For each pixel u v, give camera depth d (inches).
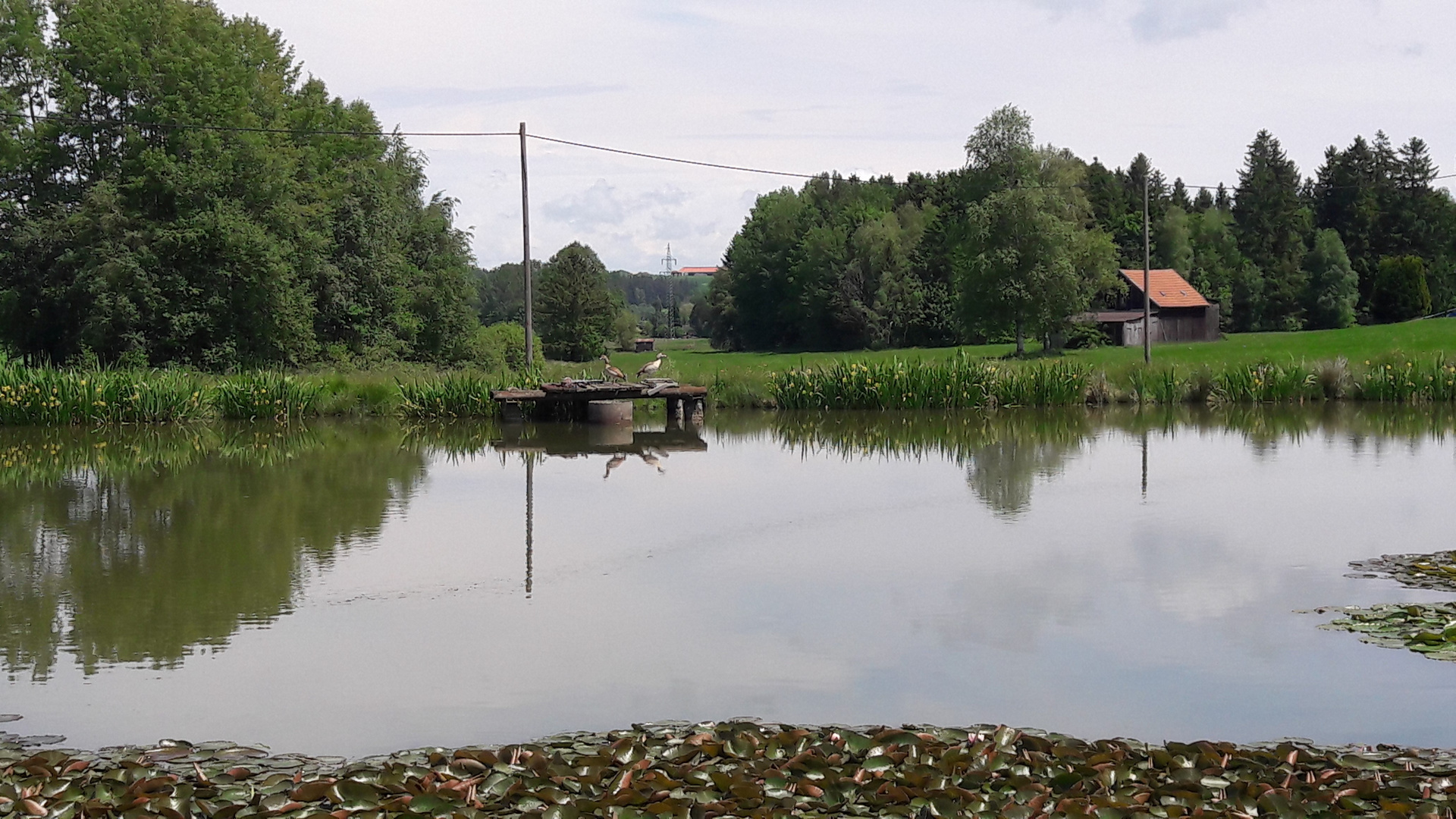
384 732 283.9
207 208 1674.5
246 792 235.5
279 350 1721.2
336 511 601.3
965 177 2957.7
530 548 502.0
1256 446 868.6
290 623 382.0
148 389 1152.8
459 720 291.7
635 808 222.4
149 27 1836.9
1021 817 215.0
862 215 4175.7
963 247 2807.6
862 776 237.0
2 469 780.0
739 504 620.7
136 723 290.2
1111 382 1314.0
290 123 2162.9
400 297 1978.3
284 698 309.1
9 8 1791.3
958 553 486.3
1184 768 237.0
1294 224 4045.3
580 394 1133.7
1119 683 315.3
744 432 1037.2
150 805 225.0
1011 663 334.0
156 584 436.1
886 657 341.4
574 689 313.7
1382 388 1264.8
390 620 385.7
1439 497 615.2
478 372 1380.4
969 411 1229.1
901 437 977.5
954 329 3144.7
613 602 408.8
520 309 5098.4
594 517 579.8
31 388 1120.2
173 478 733.9
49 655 347.6
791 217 4293.8
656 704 301.3
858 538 520.1
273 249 1668.3
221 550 500.1
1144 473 724.0
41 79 1817.2
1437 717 287.7
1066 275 2583.7
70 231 1665.8
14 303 1648.6
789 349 4050.2
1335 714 290.2
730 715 293.0
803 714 293.1
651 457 844.0
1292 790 226.7
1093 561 466.9
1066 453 841.5
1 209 1731.1
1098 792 228.8
